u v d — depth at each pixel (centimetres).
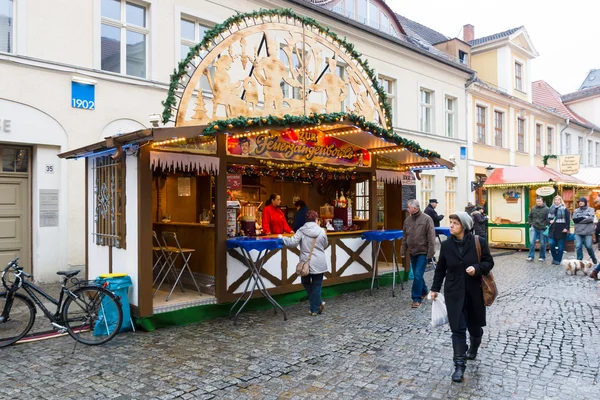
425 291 790
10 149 886
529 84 2419
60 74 910
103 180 691
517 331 595
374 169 938
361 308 731
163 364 476
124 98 999
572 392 405
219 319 663
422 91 1784
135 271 605
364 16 1653
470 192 1955
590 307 726
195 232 730
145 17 1058
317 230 684
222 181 686
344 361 484
